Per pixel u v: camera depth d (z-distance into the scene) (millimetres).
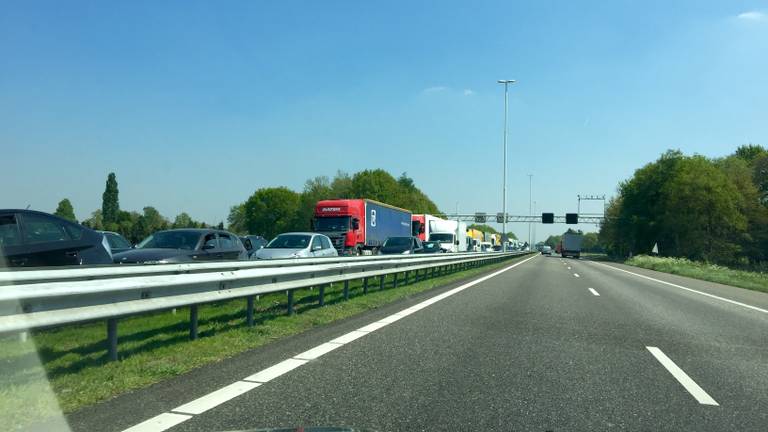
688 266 44312
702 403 5539
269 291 9719
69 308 5930
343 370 6539
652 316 12320
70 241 9734
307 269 11125
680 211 71562
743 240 73125
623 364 7250
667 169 81375
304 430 3709
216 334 8562
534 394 5730
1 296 5121
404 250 29547
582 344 8570
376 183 104688
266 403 5180
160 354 7043
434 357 7355
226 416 4773
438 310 12172
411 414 4980
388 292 15883
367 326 9781
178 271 8391
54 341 8133
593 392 5859
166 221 94938
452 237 50438
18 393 5258
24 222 9219
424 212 118625
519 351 7902
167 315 11102
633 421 4941
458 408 5191
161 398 5262
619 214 90625
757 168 79375
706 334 9977
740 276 32031
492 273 28375
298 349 7695
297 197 116750
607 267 44812
